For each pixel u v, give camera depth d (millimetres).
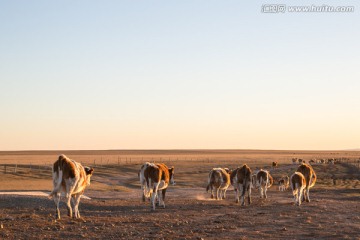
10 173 69438
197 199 37625
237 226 19562
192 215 23656
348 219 21609
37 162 123562
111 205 29531
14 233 17781
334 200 35812
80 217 22094
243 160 145000
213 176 37906
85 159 156500
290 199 38031
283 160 147250
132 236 17188
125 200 34469
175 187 59938
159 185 27531
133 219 21719
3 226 19375
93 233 17828
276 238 16734
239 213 24422
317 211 24953
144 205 29938
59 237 17062
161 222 20719
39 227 19141
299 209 26156
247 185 31531
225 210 26312
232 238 16641
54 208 26438
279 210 25766
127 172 89438
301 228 18953
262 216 22844
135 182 68875
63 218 21625
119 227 19250
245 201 34750
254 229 18766
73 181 20953
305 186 31672
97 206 28734
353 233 17703
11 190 42094
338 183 65688
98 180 71375
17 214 23625
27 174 69562
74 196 22406
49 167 89312
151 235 17281
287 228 18953
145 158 169750
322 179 73625
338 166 104812
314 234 17422
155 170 26812
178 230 18531
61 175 20875
